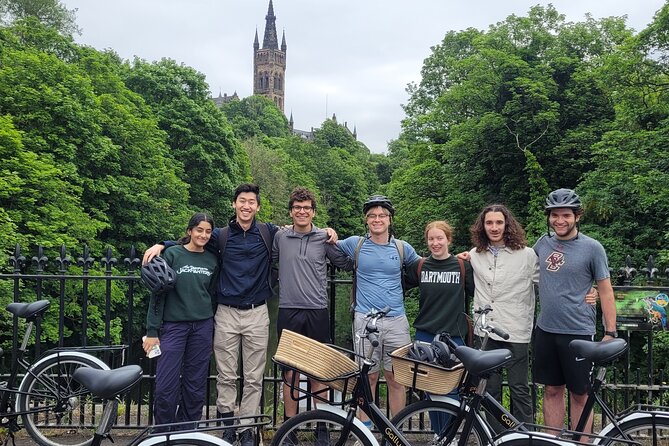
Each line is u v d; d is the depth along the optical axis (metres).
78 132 18.95
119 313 17.03
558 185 21.16
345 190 61.00
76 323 15.29
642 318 4.72
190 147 28.67
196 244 4.33
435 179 24.47
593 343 3.55
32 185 15.95
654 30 14.73
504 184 21.66
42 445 4.55
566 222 4.07
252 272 4.46
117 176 20.73
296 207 4.44
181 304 4.27
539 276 4.22
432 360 3.66
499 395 4.20
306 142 67.31
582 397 4.15
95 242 18.09
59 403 4.30
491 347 4.20
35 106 17.89
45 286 13.98
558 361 4.16
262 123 81.50
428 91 30.52
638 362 11.84
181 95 28.92
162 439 3.11
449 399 3.72
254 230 4.55
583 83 20.50
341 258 4.58
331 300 5.04
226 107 82.25
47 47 23.20
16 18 26.25
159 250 4.32
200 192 28.58
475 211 21.92
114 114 21.58
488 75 20.72
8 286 12.64
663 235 14.60
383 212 4.44
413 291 14.51
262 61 129.62
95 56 24.03
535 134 20.70
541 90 19.30
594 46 21.84
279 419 5.26
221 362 4.42
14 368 4.48
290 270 4.43
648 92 16.12
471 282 4.40
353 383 3.67
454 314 4.35
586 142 19.50
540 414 5.64
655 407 3.80
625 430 3.66
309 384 4.35
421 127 28.02
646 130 15.74
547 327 4.14
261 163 43.97
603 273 4.04
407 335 4.36
